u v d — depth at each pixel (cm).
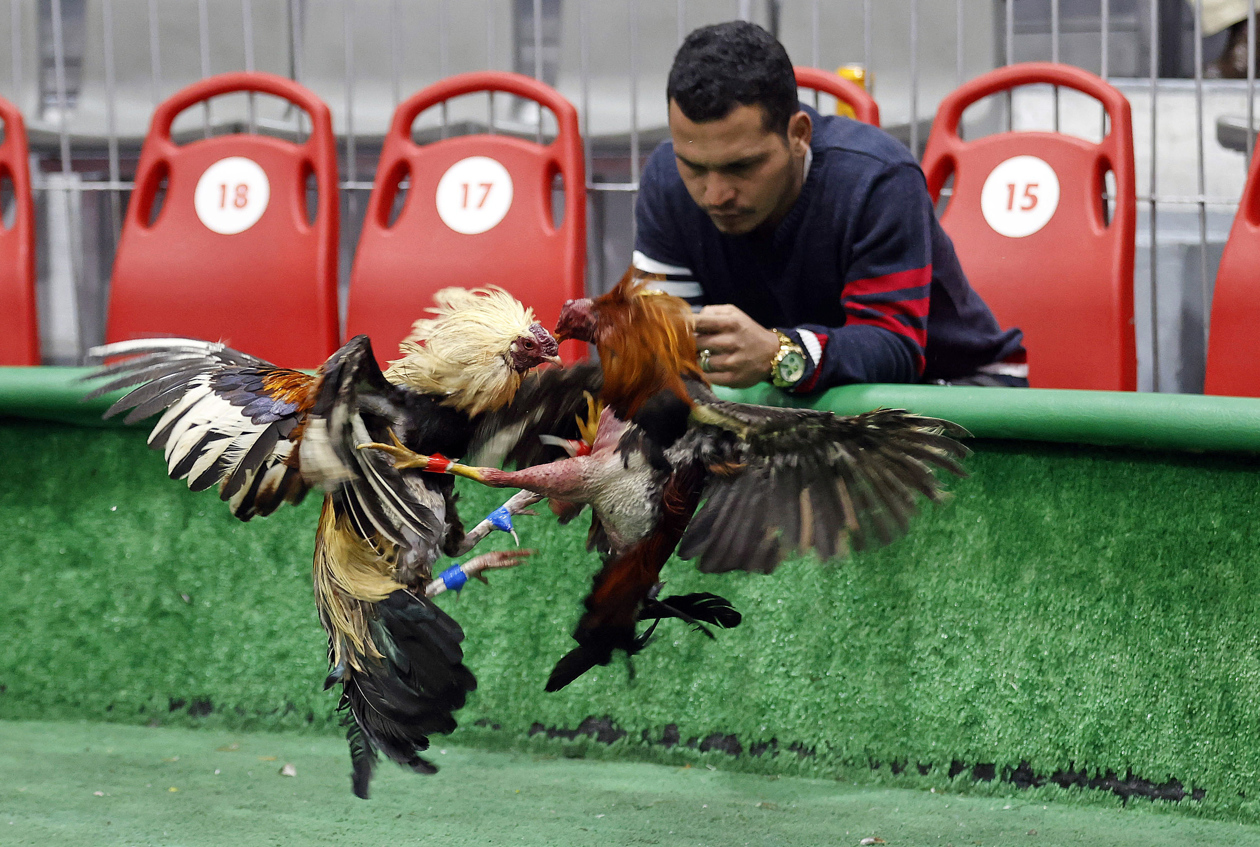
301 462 244
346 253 796
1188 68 764
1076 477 455
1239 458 429
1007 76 625
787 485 275
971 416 452
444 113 646
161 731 573
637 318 266
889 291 483
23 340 661
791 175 475
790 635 502
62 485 591
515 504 298
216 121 828
